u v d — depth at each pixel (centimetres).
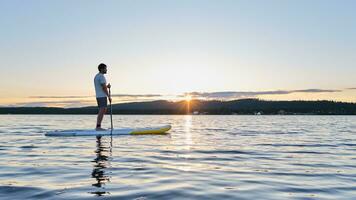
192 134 1505
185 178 516
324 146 1026
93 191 429
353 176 545
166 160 699
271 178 523
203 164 654
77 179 503
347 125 2792
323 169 611
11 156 746
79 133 1258
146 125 2352
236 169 603
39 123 2680
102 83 1220
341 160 729
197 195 414
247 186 465
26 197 398
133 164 644
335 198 403
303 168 620
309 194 423
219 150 892
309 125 2752
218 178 518
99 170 578
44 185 462
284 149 935
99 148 894
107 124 2528
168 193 421
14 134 1388
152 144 1012
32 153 795
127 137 1229
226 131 1784
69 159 702
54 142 1045
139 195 411
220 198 402
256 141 1177
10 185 462
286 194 422
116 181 490
